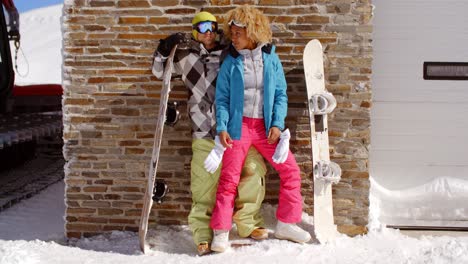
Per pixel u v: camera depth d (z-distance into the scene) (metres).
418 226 4.94
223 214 4.16
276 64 4.28
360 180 4.60
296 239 4.31
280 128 4.21
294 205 4.32
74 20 4.57
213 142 4.33
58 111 12.18
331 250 4.21
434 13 4.84
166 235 4.56
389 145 4.96
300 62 4.57
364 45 4.51
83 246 4.48
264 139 4.28
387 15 4.85
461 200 4.93
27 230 5.09
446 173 4.97
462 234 4.82
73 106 4.63
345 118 4.57
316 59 4.43
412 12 4.84
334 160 4.61
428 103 4.91
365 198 4.61
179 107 4.62
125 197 4.68
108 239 4.61
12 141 7.17
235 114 4.18
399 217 4.96
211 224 4.19
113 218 4.71
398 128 4.95
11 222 5.40
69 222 4.73
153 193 4.29
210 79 4.34
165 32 4.55
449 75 4.89
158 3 4.53
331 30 4.52
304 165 4.66
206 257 4.09
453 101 4.91
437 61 4.88
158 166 4.68
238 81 4.18
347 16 4.50
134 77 4.59
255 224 4.43
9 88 8.85
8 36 8.76
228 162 4.20
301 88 4.60
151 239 4.48
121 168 4.67
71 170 4.68
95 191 4.69
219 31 4.40
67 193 4.70
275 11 4.53
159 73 4.36
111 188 4.68
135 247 4.35
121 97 4.61
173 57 4.23
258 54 4.22
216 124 4.25
